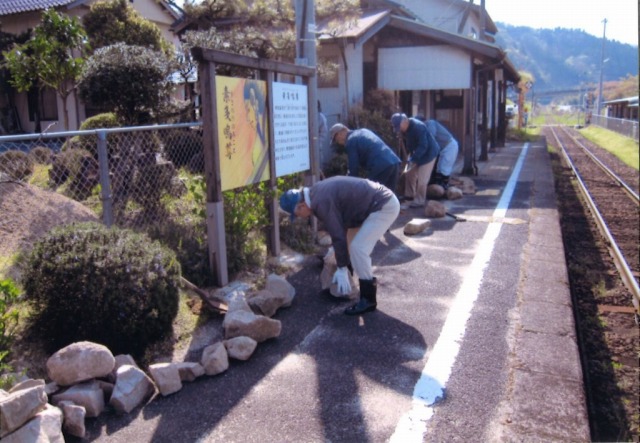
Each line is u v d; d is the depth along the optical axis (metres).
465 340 4.55
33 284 4.05
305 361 4.22
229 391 3.79
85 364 3.54
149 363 4.16
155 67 7.87
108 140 7.59
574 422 3.37
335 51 13.03
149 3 20.61
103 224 4.84
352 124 12.46
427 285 5.88
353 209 5.04
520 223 8.77
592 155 25.55
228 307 4.80
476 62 15.08
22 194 5.46
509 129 35.50
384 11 14.41
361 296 5.14
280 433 3.33
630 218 11.84
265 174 6.29
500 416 3.48
